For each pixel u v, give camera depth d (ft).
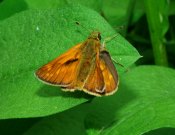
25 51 0.51
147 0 0.61
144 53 0.73
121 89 0.54
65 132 0.59
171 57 0.73
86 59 0.47
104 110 0.51
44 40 0.51
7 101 0.48
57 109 0.47
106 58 0.46
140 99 0.52
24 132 0.61
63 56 0.47
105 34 0.49
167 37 0.76
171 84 0.55
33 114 0.46
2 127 0.61
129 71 0.56
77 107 0.60
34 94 0.48
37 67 0.50
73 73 0.47
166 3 0.61
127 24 0.70
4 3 0.68
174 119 0.47
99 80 0.46
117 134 0.48
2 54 0.52
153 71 0.56
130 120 0.49
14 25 0.52
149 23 0.62
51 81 0.47
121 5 0.70
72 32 0.50
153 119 0.48
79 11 0.50
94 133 0.49
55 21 0.51
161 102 0.51
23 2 0.68
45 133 0.59
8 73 0.51
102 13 0.67
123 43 0.48
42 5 0.67
